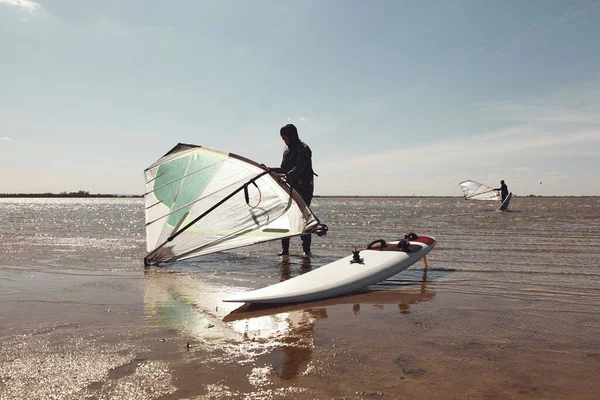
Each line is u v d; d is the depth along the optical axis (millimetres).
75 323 3117
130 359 2387
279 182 6617
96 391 1973
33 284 4613
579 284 4695
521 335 2910
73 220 19812
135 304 3732
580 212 28531
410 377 2174
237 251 7621
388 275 4703
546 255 6977
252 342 2721
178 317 3316
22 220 19516
